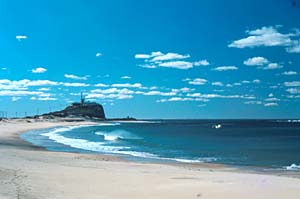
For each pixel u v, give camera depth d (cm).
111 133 8056
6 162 2148
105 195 1268
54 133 7531
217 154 3659
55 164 2202
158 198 1218
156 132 9331
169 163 2681
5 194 1220
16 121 15238
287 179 1661
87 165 2244
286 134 8631
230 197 1191
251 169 2450
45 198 1192
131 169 2094
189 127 14038
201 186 1386
